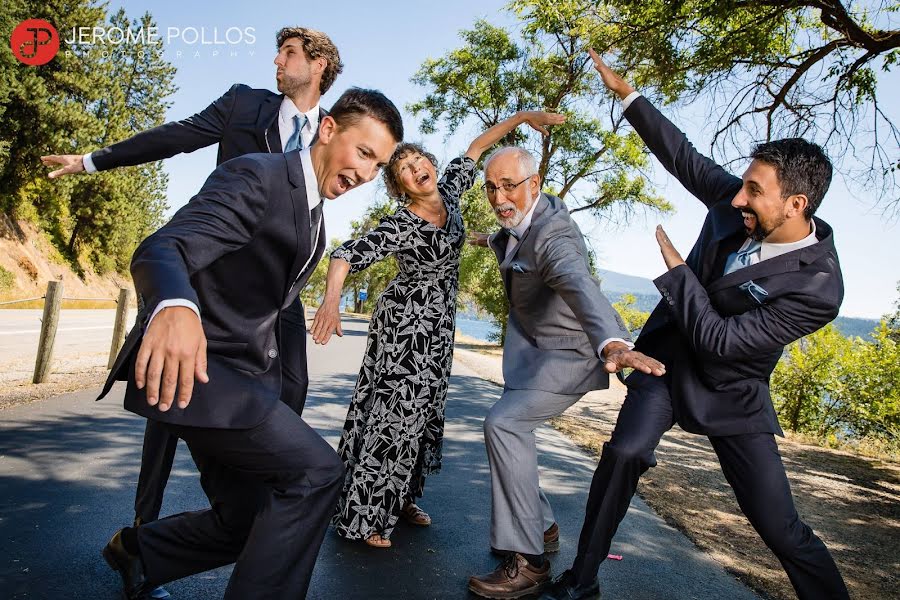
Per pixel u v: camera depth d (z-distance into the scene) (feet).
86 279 125.49
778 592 9.65
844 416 34.45
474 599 8.69
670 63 29.12
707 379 8.12
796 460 22.95
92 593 7.68
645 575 9.96
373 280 192.75
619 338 7.89
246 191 5.70
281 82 10.07
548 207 9.68
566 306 9.48
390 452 10.48
